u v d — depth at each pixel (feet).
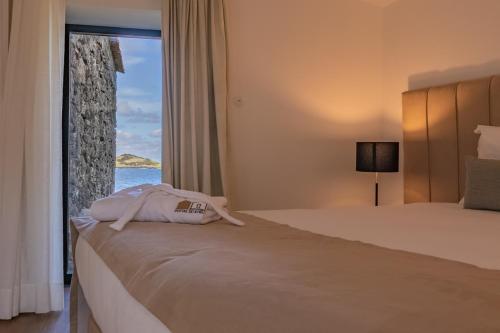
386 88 12.01
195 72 10.01
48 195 9.04
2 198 8.62
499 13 9.01
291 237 4.47
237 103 10.68
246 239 4.27
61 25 9.17
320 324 1.92
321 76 11.57
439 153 9.80
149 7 9.99
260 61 10.93
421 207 8.02
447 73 10.19
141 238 4.39
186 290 2.64
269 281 2.56
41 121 8.99
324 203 11.61
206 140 9.97
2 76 8.72
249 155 10.83
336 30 11.73
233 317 2.18
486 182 7.39
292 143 11.27
